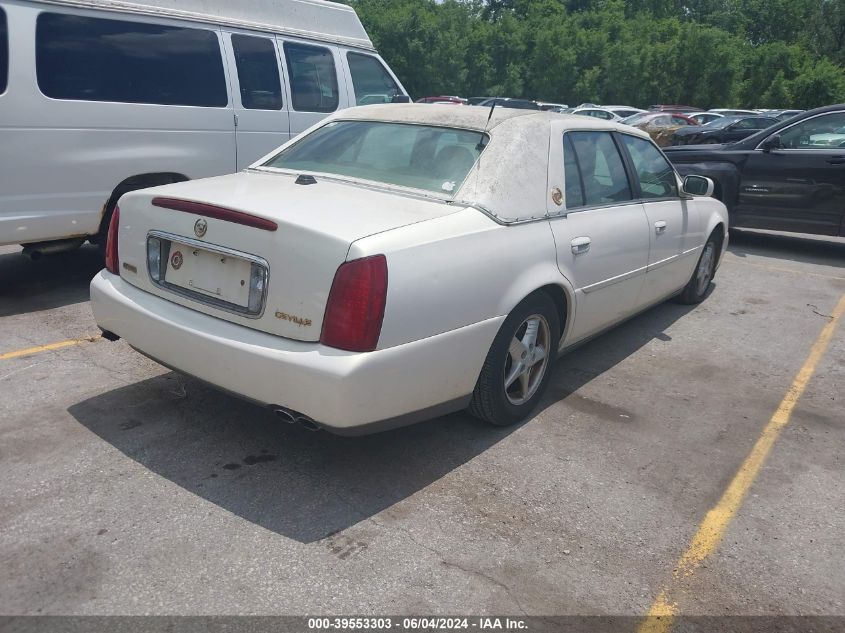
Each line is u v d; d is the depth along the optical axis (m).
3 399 3.82
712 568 2.84
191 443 3.48
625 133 4.86
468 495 3.20
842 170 8.05
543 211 3.74
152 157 5.72
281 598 2.52
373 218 3.08
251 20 6.54
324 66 7.27
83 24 5.25
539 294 3.70
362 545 2.82
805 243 9.55
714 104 48.47
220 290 3.13
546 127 3.98
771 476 3.54
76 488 3.07
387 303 2.84
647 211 4.81
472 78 47.06
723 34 48.97
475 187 3.48
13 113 4.86
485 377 3.52
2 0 4.81
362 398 2.82
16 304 5.42
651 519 3.12
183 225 3.23
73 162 5.23
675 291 5.75
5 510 2.90
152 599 2.48
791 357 5.22
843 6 63.81
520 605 2.57
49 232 5.24
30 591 2.48
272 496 3.10
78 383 4.06
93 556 2.67
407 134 3.93
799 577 2.82
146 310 3.31
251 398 3.01
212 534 2.83
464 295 3.16
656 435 3.89
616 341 5.39
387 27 43.28
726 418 4.17
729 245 9.25
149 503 3.00
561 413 4.09
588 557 2.85
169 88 5.81
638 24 52.72
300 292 2.87
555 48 46.84
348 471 3.33
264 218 2.95
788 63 50.06
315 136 4.26
